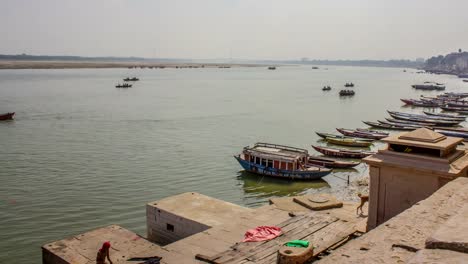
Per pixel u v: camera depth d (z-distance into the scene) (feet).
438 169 50.83
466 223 20.92
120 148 177.78
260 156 145.59
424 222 27.14
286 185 137.80
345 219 69.15
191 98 394.73
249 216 74.02
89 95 400.67
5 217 103.65
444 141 54.24
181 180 137.90
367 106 361.92
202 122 253.03
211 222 75.61
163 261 57.77
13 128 219.00
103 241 70.95
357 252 22.81
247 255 56.85
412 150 54.65
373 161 55.83
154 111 295.69
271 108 330.95
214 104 348.59
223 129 231.09
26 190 122.72
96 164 152.05
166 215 81.46
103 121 246.68
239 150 180.24
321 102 383.65
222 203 86.28
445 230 20.07
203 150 178.70
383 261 21.12
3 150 170.19
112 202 115.44
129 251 66.90
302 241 53.16
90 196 119.34
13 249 88.58
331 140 199.82
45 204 112.47
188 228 77.92
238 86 572.51
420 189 52.70
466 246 18.02
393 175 54.65
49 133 206.90
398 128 247.50
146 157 164.14
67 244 69.77
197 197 90.02
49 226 99.45
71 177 136.05
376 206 56.75
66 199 116.47
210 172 147.84
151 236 85.51
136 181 134.31
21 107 300.61
